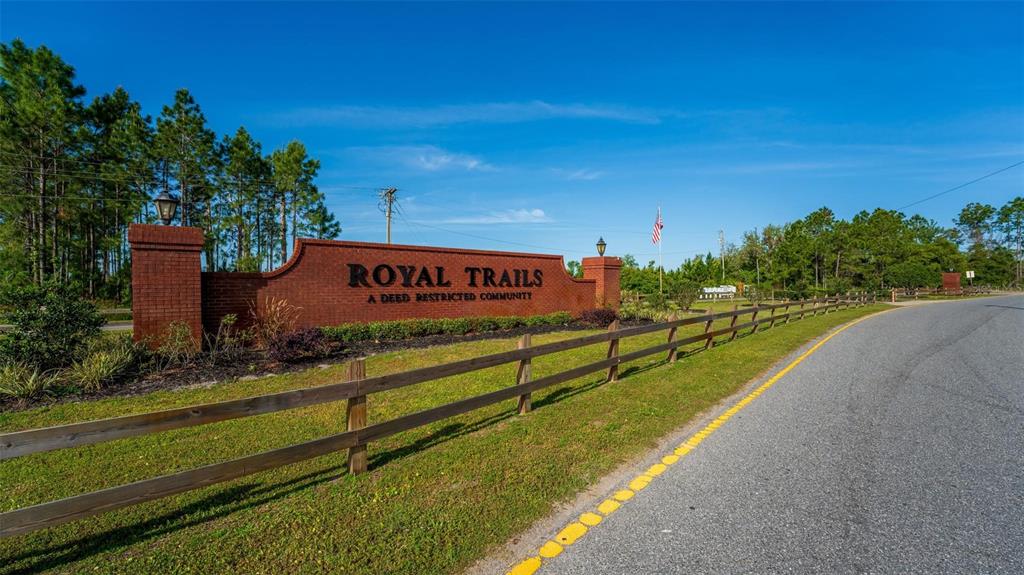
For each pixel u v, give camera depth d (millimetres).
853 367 8891
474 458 4258
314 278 11562
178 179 30188
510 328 14219
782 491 3693
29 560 2732
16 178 24547
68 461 4219
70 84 24812
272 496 3521
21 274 23094
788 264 44812
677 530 3117
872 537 3029
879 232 48500
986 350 10867
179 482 2920
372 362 8719
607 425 5223
